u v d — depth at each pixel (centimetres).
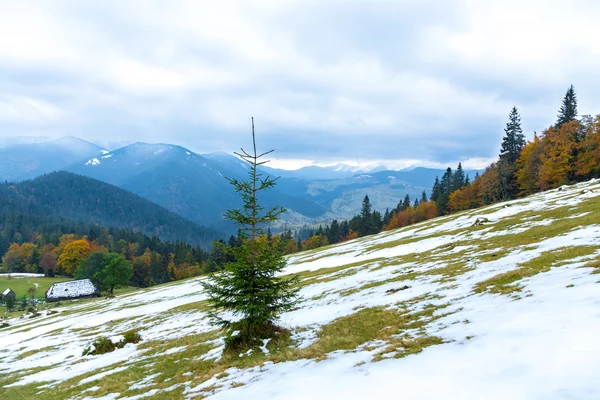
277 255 1536
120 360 2072
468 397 656
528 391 618
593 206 3266
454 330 1110
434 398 686
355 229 14562
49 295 9531
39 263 15512
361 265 3953
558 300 1088
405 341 1125
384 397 746
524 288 1352
